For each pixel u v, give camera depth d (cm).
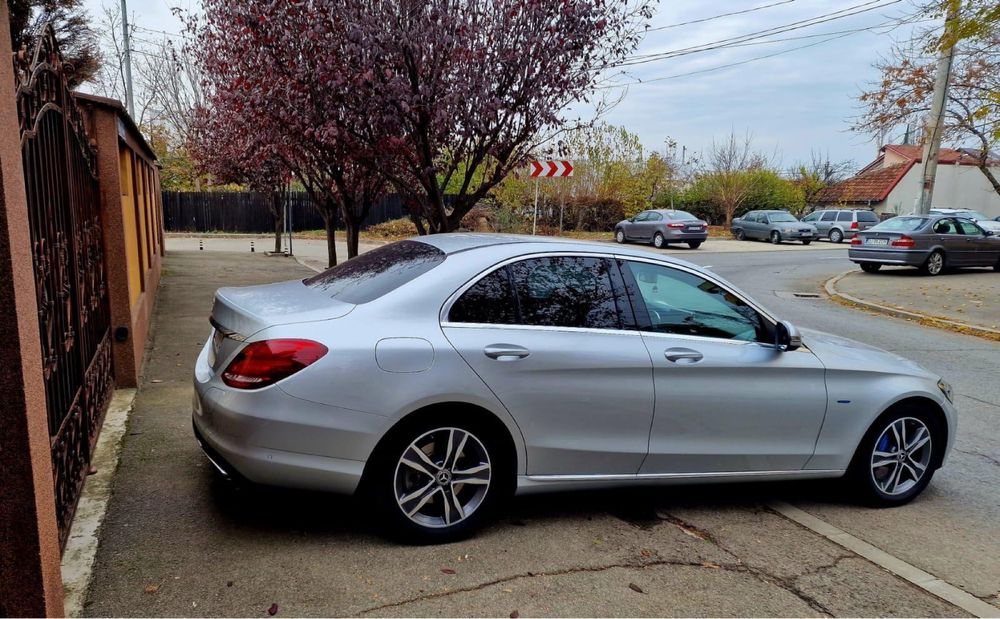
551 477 389
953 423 475
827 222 3509
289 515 392
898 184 4250
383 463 352
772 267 2144
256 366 336
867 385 451
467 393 359
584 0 769
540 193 3144
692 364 407
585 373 384
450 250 402
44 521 230
